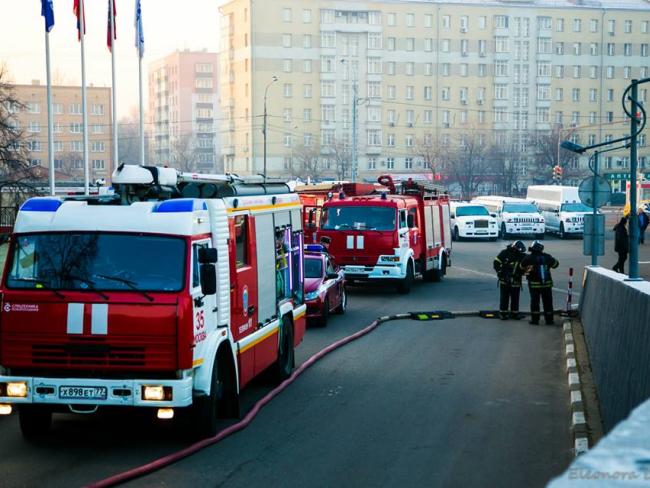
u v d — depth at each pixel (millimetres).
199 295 9016
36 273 8891
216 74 148125
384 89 99562
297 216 13539
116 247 8945
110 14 32719
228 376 10086
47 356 8742
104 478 7965
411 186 27297
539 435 9688
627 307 9398
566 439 9516
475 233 50375
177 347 8633
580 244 47094
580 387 12023
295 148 96062
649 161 103312
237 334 10344
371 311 21641
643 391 7512
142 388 8609
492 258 38875
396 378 13242
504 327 19078
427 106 100438
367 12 98312
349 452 8945
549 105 102125
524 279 30328
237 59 100500
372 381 13000
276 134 98062
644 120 14992
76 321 8680
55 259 8922
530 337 17609
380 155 99875
